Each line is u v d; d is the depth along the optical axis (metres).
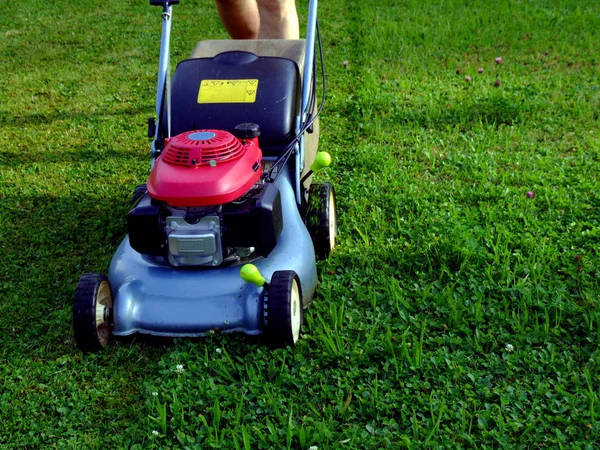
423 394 2.11
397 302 2.44
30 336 2.42
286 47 2.89
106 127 3.87
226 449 1.98
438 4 5.97
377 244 2.76
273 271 2.34
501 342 2.29
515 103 3.84
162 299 2.30
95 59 5.00
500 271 2.56
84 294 2.23
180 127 2.58
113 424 2.08
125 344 2.34
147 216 2.27
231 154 2.29
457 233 2.73
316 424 2.02
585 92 4.00
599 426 1.99
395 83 4.26
